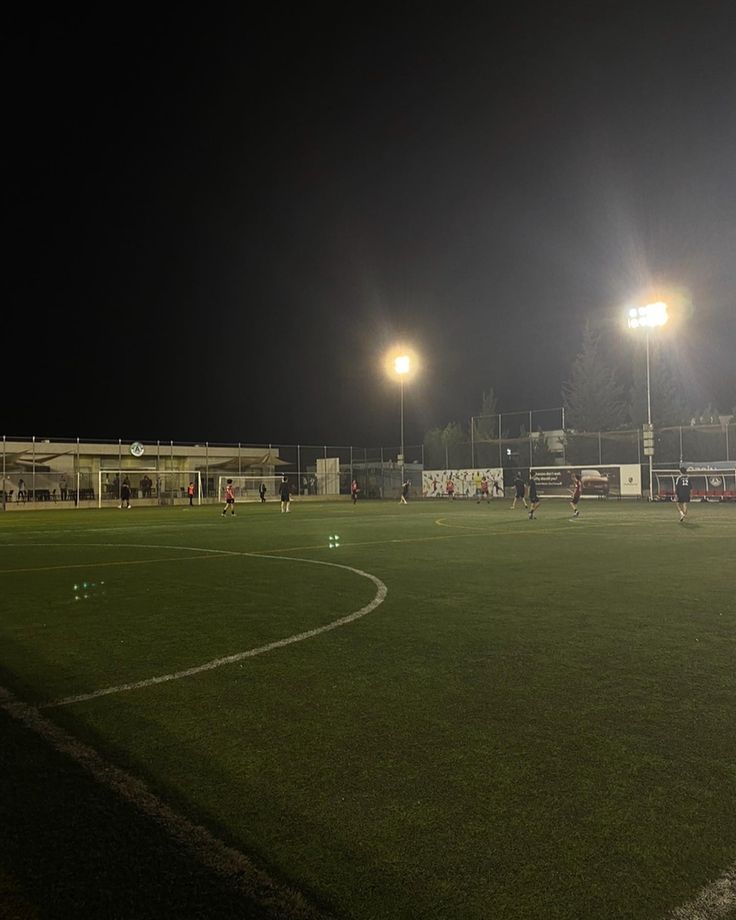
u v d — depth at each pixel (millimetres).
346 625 7668
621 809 3414
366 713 4809
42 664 6168
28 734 4469
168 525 26016
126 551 16391
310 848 3084
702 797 3535
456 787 3664
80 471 48844
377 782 3729
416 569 12414
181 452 53625
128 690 5375
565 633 7184
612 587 10156
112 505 47812
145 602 9273
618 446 46469
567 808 3428
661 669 5832
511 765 3934
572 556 14148
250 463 56656
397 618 8039
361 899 2725
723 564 12664
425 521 26500
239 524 26078
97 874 2904
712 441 42906
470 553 14977
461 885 2807
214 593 9953
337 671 5840
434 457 57281
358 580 11109
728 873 2881
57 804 3506
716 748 4160
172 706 4988
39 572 12547
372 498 57938
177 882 2846
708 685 5379
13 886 2828
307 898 2736
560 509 34812
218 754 4121
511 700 5059
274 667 5977
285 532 21719
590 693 5207
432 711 4840
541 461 51594
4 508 42219
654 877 2854
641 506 37156
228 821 3324
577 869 2912
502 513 31766
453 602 9055
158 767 3943
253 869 2930
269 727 4555
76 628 7672
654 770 3855
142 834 3209
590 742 4258
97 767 3951
